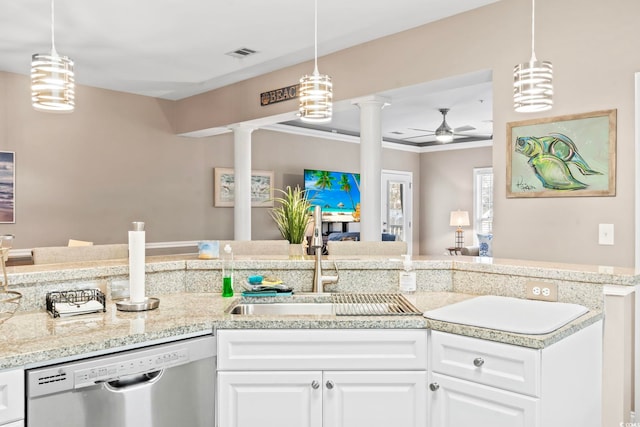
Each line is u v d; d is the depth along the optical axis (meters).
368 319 1.85
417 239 10.17
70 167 5.54
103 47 4.32
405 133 8.83
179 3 3.41
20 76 5.16
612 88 2.86
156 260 2.52
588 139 2.95
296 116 5.09
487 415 1.70
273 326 1.83
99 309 1.97
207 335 1.84
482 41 3.45
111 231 5.87
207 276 2.48
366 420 1.83
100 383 1.55
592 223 2.95
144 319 1.86
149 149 6.20
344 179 8.50
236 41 4.17
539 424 1.58
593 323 1.92
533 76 2.09
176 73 5.15
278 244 3.16
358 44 4.25
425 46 3.78
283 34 4.02
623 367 1.97
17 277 1.96
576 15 3.00
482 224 9.31
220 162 6.95
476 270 2.35
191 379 1.77
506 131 3.31
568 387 1.76
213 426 1.83
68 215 5.53
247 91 5.39
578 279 2.05
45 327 1.74
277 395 1.83
